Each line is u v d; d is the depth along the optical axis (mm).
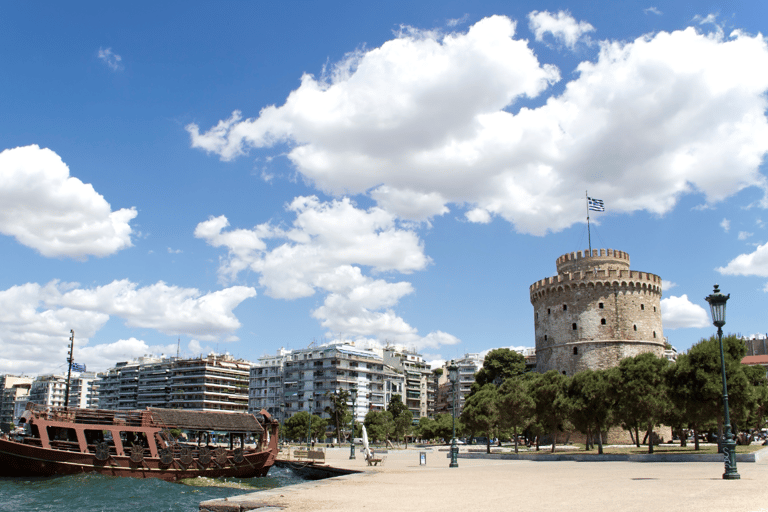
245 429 56750
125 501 39062
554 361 95250
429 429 127688
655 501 17297
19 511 34688
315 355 170625
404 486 24500
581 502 17656
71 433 54688
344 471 46719
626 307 91688
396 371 189375
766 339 151000
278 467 63562
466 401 87000
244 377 196625
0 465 47844
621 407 52312
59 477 48094
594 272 93188
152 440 51812
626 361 56406
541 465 42406
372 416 129125
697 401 46406
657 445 79438
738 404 44906
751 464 35000
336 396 133750
